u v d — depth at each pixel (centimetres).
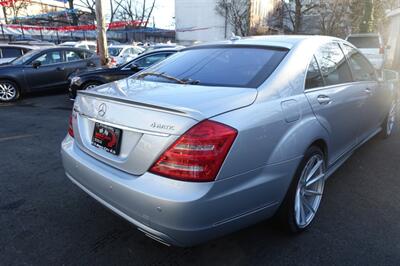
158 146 187
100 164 224
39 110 750
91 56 1044
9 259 233
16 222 279
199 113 184
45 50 930
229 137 185
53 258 235
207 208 182
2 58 1077
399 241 256
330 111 278
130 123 202
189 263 231
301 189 257
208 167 180
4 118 663
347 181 362
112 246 249
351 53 359
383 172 387
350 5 2519
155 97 211
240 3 3350
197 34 3784
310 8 2780
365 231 269
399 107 666
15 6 2956
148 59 799
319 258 236
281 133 219
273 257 237
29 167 399
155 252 242
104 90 246
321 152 273
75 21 2941
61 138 523
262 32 3159
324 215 292
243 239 256
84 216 290
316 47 288
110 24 2778
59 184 352
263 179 208
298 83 249
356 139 370
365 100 360
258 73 241
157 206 182
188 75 265
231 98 205
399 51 1662
